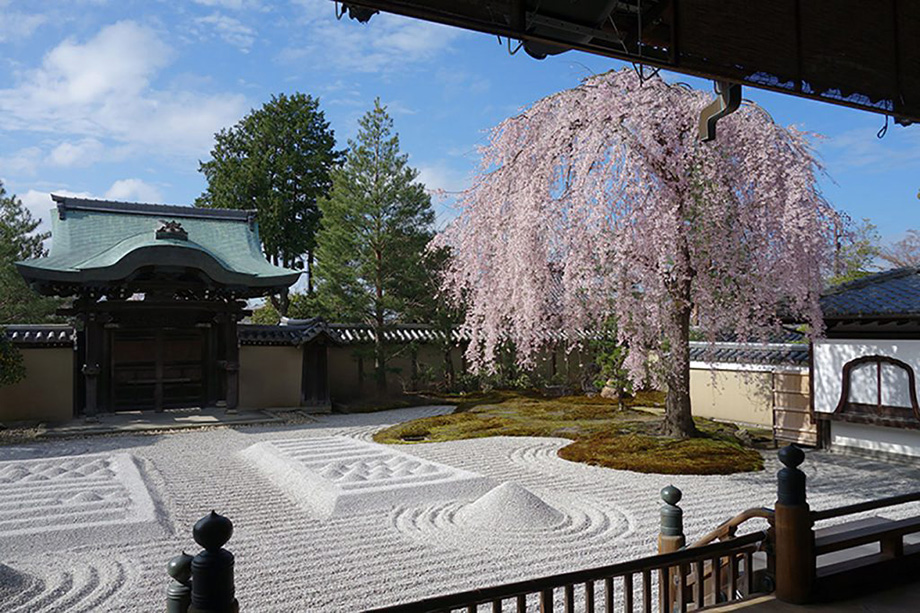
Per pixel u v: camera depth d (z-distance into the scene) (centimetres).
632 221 940
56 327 1563
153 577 531
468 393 2000
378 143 1933
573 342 1234
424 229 1983
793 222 954
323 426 1483
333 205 1984
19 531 614
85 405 1496
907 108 312
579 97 1076
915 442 994
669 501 408
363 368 1983
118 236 1672
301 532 657
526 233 1014
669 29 271
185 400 1634
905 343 982
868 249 2094
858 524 417
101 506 713
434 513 721
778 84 286
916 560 388
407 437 1295
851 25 297
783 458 354
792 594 343
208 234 1795
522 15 244
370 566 554
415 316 2019
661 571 313
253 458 1071
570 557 573
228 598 210
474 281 1153
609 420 1417
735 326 1055
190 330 1644
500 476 919
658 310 997
